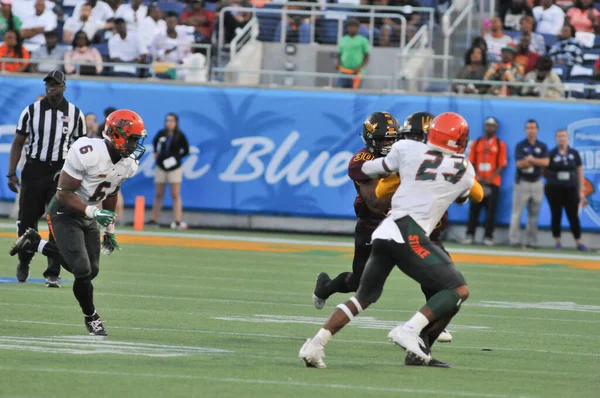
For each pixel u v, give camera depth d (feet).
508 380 66.18
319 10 225.97
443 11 226.99
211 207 202.39
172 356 69.62
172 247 165.07
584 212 198.29
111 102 202.59
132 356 68.69
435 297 66.69
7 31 213.46
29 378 58.80
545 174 191.72
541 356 78.64
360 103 200.64
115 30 213.87
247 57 215.10
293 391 58.44
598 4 229.25
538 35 217.15
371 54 216.74
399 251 66.54
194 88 202.80
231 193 202.39
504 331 92.73
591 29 222.07
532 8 222.28
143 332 81.25
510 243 197.57
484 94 203.51
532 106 199.11
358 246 81.20
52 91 106.63
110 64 200.44
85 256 76.28
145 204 202.59
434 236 79.97
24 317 86.12
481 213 200.23
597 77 211.41
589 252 191.93
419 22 221.87
